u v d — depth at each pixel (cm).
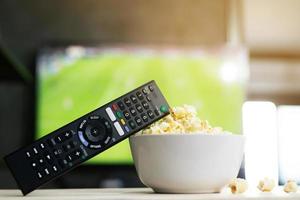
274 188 58
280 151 178
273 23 187
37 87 167
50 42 171
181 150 49
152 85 60
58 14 180
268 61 195
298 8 186
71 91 168
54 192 55
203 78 171
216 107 169
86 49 171
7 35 177
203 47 173
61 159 51
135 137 52
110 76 170
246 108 129
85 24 180
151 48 173
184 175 50
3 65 150
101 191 57
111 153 163
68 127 53
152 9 182
